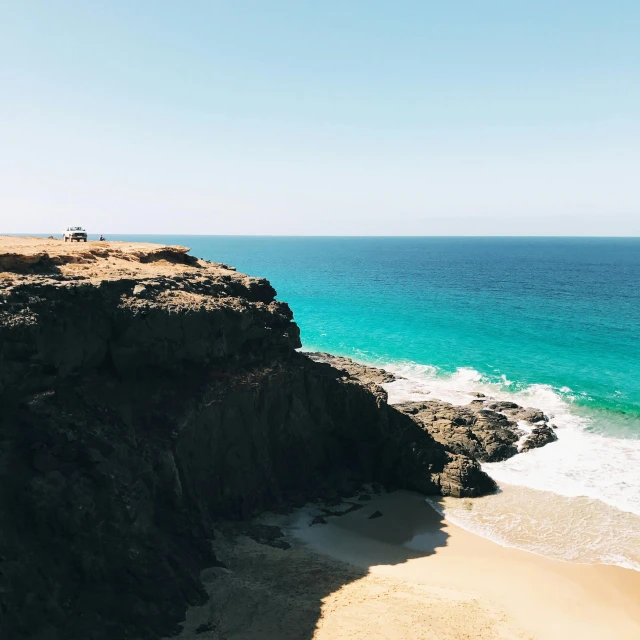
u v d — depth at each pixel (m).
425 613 23.92
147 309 29.03
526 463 40.66
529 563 29.23
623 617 25.14
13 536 21.08
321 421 38.81
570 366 61.88
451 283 145.38
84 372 27.98
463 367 62.56
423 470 37.84
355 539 31.45
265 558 28.25
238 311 33.50
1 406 23.62
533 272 184.00
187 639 21.56
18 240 41.78
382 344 73.12
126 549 23.41
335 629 22.48
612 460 40.84
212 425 32.44
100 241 49.00
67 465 23.47
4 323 23.52
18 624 19.44
